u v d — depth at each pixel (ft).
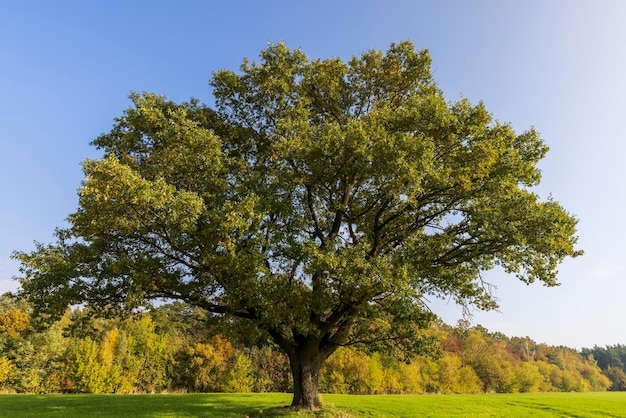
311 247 43.39
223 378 160.97
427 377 174.29
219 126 59.00
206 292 52.85
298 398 54.19
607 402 77.20
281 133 52.90
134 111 50.16
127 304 44.29
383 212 57.21
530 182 52.42
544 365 274.98
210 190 48.06
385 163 43.68
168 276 47.26
